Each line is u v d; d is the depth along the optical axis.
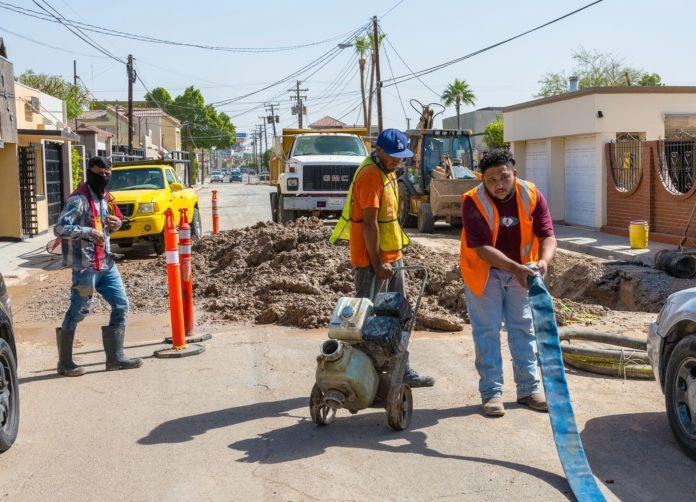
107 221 6.64
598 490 3.99
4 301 5.29
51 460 4.68
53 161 23.78
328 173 18.86
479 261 5.31
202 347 7.35
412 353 6.98
